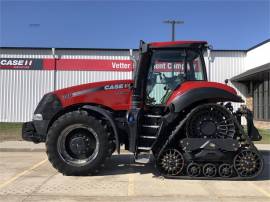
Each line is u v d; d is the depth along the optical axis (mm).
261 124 26688
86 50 31250
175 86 10008
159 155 9602
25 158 13164
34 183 9109
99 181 9336
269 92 26359
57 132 9781
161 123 9594
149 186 8875
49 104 10195
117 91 10227
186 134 9586
